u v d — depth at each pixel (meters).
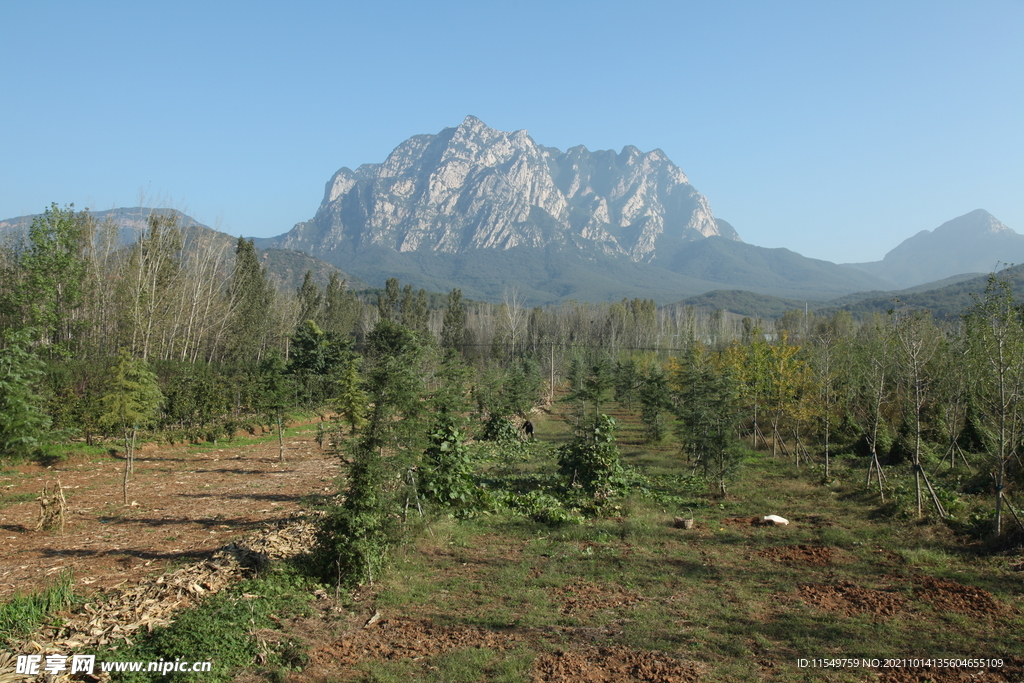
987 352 12.64
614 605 8.20
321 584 8.80
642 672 6.22
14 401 13.23
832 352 26.30
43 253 30.41
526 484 16.77
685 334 75.00
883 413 24.06
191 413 24.78
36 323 29.81
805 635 7.16
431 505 12.30
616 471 15.51
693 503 15.09
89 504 13.24
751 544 11.30
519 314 71.75
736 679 6.08
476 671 6.22
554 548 10.95
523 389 30.44
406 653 6.71
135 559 9.60
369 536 9.03
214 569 8.66
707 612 7.92
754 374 25.00
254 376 30.20
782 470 20.17
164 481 16.09
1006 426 12.53
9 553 9.79
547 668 6.30
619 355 59.59
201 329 44.66
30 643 6.40
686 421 18.34
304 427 28.97
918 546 10.95
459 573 9.59
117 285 38.44
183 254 47.31
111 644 6.52
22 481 15.38
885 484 16.33
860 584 9.02
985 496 14.47
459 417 14.24
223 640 6.65
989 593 8.41
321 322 69.69
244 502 13.74
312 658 6.55
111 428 19.62
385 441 9.33
